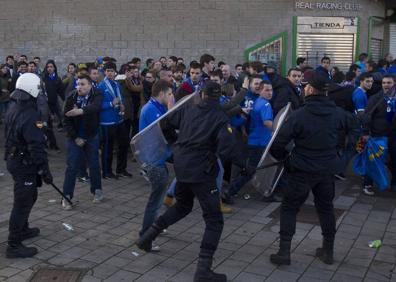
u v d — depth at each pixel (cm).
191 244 519
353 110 769
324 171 445
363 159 704
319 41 1423
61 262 468
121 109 776
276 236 547
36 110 468
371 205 671
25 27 1524
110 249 501
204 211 429
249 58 1435
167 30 1453
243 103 682
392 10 1521
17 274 441
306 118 439
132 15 1462
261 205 660
